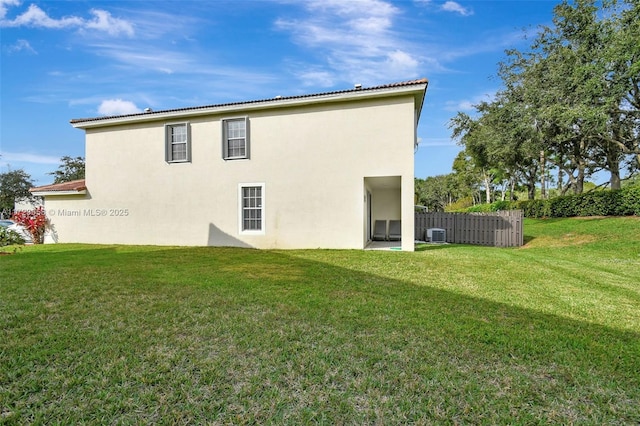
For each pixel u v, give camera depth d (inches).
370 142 438.6
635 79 616.4
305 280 247.9
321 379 107.0
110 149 541.3
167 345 130.8
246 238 483.5
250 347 129.2
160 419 87.8
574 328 152.3
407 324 154.2
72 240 559.5
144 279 247.9
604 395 100.1
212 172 498.0
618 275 280.2
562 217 790.5
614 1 630.5
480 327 151.3
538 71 760.3
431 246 509.0
